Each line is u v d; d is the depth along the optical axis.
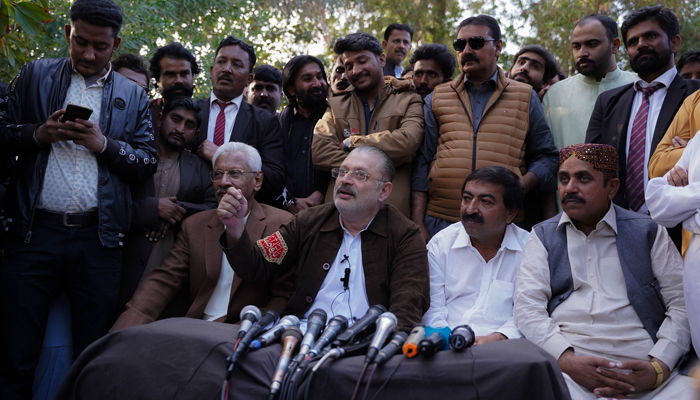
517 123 4.39
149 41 8.66
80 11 3.72
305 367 2.51
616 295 3.34
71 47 3.82
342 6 13.12
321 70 5.04
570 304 3.39
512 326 3.41
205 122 4.79
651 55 4.12
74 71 3.92
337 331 2.73
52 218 3.69
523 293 3.43
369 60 4.64
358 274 3.44
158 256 4.13
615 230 3.44
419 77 5.31
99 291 3.79
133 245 4.10
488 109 4.40
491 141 4.34
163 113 4.46
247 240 3.28
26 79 3.87
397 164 4.41
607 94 4.39
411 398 2.43
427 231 4.43
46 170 3.70
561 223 3.56
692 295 2.97
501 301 3.56
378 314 2.86
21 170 3.72
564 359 3.13
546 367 2.41
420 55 5.31
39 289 3.66
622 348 3.21
